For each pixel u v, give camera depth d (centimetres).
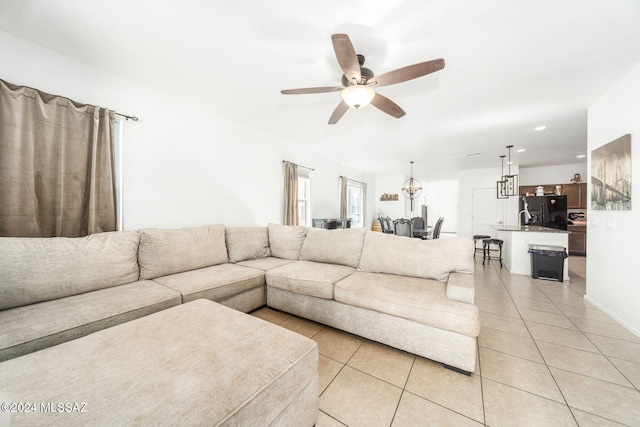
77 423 69
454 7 146
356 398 136
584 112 301
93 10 152
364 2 143
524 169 678
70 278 165
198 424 71
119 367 93
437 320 160
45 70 188
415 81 232
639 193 203
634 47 181
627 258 216
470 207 691
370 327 189
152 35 175
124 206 234
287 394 97
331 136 416
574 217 612
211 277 215
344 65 159
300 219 499
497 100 271
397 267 223
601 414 124
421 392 141
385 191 903
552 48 184
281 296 242
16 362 94
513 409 128
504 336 204
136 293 172
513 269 416
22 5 148
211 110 308
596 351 180
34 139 180
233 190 343
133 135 239
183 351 104
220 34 173
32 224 179
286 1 144
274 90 255
